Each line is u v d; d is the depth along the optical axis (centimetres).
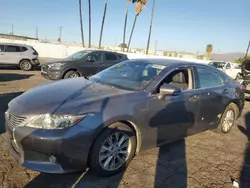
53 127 255
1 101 604
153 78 350
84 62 963
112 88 342
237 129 534
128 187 281
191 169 336
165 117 345
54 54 2614
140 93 322
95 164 283
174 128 367
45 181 278
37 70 1440
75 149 262
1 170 289
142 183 292
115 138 300
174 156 370
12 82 920
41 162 262
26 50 1379
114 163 303
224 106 458
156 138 344
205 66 440
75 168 270
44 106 271
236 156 392
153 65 389
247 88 809
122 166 313
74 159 265
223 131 486
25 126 261
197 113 399
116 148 301
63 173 266
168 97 344
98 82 380
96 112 275
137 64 409
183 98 367
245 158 388
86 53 1017
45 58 2442
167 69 368
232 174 334
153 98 327
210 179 316
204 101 405
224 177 324
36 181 276
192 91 388
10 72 1245
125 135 307
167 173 319
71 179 286
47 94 309
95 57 1011
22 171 292
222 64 2017
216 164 359
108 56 1055
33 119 261
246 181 319
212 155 388
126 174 309
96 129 271
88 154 276
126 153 316
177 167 338
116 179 296
